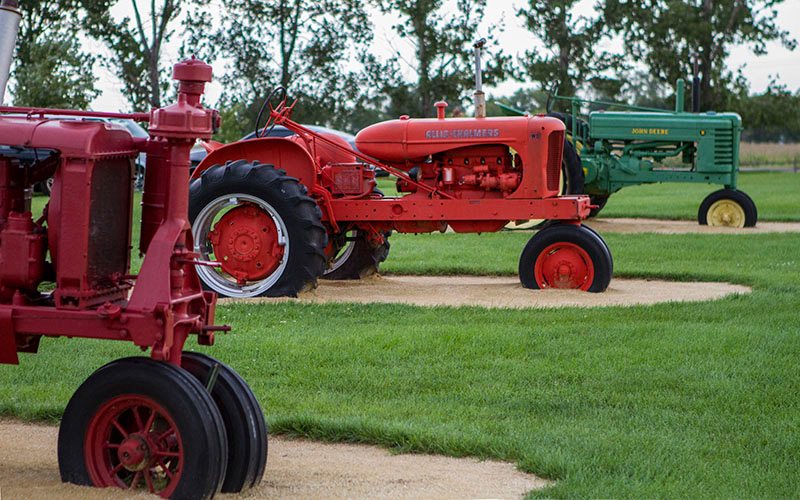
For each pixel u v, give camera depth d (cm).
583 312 919
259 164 1023
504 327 843
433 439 543
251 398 471
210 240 1038
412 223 1097
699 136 1822
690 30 3978
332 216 1087
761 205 2319
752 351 748
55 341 791
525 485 484
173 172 454
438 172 1122
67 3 3719
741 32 4041
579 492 457
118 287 477
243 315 902
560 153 1095
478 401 626
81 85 3297
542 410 605
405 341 781
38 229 469
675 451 522
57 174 461
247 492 468
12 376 687
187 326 461
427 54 3906
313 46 3906
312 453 541
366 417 585
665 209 2162
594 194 1902
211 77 455
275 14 3878
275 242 1023
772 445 534
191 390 434
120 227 475
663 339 791
